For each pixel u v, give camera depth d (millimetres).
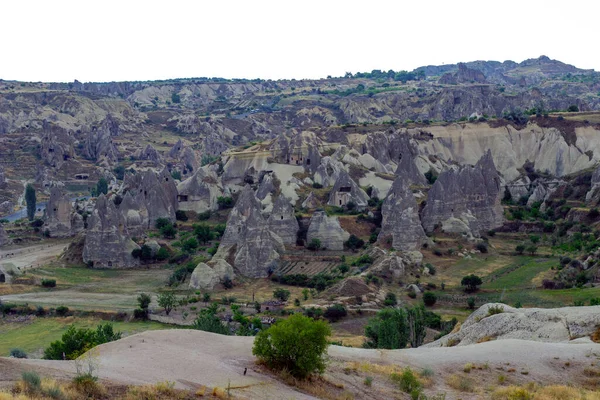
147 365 35531
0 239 143000
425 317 77688
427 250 119562
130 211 141000
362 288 94938
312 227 129750
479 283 97750
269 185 155750
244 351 40844
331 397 36438
